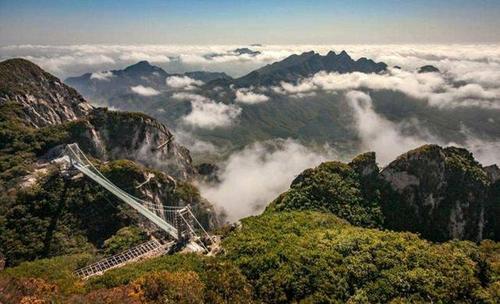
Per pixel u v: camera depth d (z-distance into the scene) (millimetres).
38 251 107625
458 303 66875
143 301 57094
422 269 73312
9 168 131875
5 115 154500
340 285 70500
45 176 126812
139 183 142375
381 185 130875
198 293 61125
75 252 109312
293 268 73938
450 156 138250
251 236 92562
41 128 157000
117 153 169500
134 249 105375
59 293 59250
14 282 59031
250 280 72938
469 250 86562
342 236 87000
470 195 130750
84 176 129250
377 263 76125
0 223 111000
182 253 93000
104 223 121812
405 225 123312
